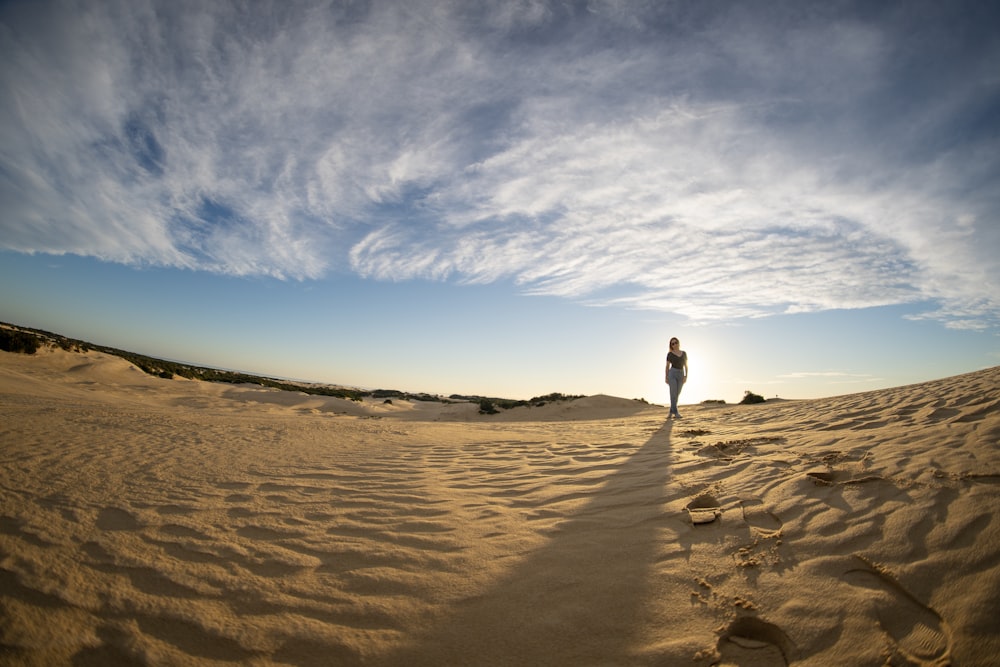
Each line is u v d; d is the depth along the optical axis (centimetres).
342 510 359
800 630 187
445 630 205
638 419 1260
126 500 365
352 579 251
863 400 697
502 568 257
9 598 221
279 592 238
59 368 1967
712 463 426
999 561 197
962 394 522
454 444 690
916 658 165
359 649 194
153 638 200
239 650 194
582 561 259
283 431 780
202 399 1848
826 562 226
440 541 297
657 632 195
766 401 1634
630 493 369
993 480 263
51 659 184
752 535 266
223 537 304
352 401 2995
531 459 546
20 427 626
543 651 189
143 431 689
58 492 373
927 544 221
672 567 244
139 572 254
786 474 351
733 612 203
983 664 157
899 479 295
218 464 500
